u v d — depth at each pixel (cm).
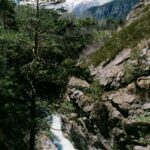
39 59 1702
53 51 1736
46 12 1689
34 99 1730
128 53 2803
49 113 1769
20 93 1819
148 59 2584
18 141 2423
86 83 2852
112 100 2559
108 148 2570
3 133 2220
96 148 2773
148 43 2695
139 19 3162
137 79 2511
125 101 2473
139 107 2384
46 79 1778
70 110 1769
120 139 2389
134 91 2491
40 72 1661
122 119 2422
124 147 2352
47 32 1705
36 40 1705
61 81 1802
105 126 2594
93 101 2717
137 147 2162
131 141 2262
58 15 1723
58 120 3650
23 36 1700
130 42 2903
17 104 1822
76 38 1747
